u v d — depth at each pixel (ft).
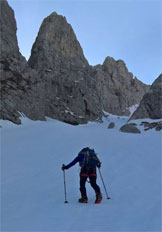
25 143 51.60
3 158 37.17
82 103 188.24
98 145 48.34
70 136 63.62
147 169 28.09
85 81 208.74
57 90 180.24
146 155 37.27
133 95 293.43
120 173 26.78
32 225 12.85
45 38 200.44
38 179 25.68
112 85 274.57
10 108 107.14
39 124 109.70
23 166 32.07
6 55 120.88
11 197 19.52
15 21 137.59
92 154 18.26
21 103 117.60
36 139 57.47
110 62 288.92
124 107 273.13
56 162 34.04
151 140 57.31
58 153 40.63
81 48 223.71
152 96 143.02
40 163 33.65
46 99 162.81
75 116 169.27
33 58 193.47
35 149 44.73
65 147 46.34
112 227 12.10
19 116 111.34
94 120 190.80
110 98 261.65
